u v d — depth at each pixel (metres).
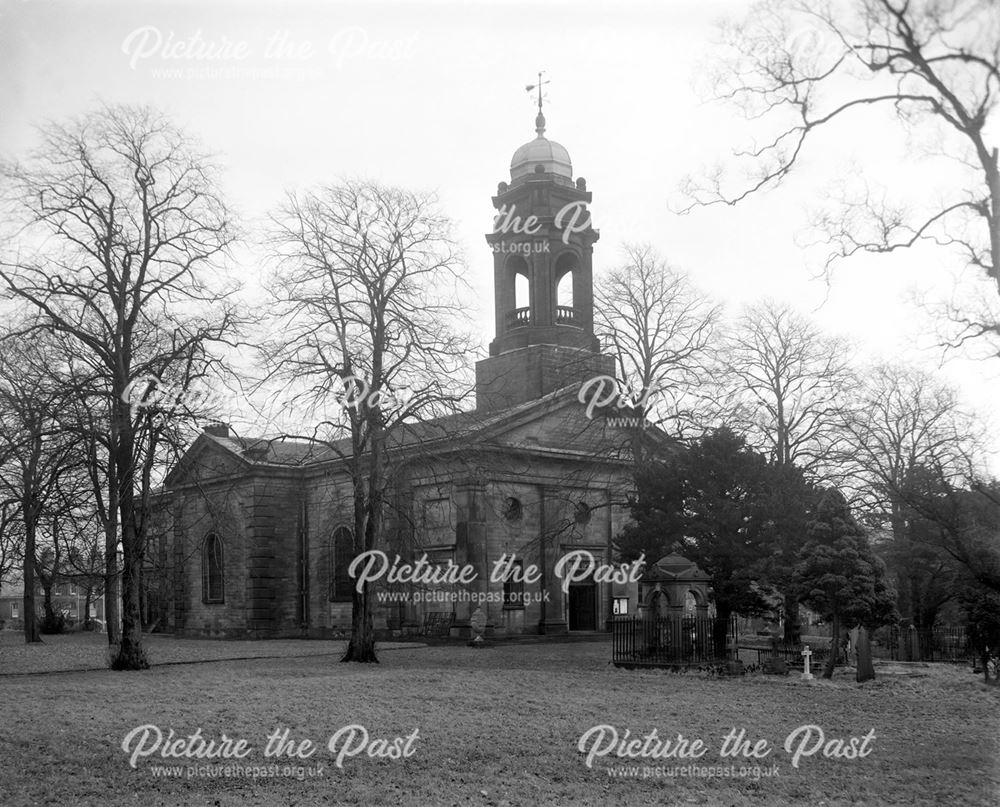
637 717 19.38
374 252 34.31
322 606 57.06
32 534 36.75
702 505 34.22
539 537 46.16
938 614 41.34
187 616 63.41
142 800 12.88
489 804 12.84
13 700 21.22
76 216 30.22
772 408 47.28
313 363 33.09
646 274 42.78
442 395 34.31
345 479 56.00
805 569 28.25
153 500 46.06
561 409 51.25
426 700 21.33
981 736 17.94
